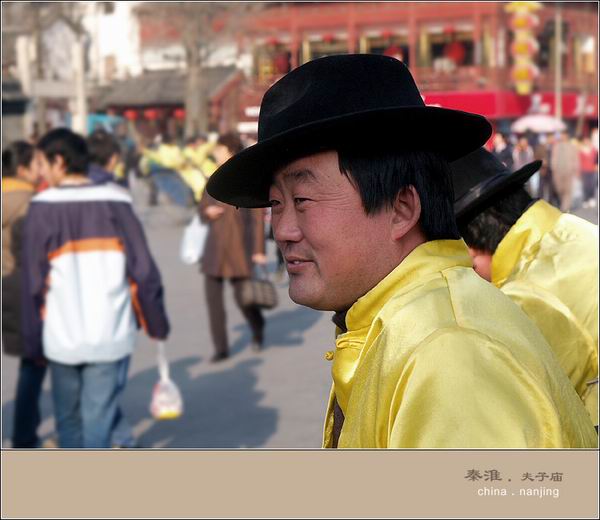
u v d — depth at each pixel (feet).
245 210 27.40
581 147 71.00
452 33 116.88
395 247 5.26
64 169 17.13
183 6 111.45
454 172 8.39
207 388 24.66
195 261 27.91
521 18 118.32
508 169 8.75
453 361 4.53
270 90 5.43
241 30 113.60
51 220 16.85
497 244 8.68
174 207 69.31
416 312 4.88
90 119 138.00
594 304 8.23
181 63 151.02
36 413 19.72
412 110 4.94
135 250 17.26
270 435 20.38
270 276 41.50
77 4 95.04
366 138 5.15
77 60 95.20
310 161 5.19
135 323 17.62
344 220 5.16
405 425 4.52
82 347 16.84
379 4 115.34
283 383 24.40
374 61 5.26
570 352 7.79
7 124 81.56
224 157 29.37
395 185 5.20
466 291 5.01
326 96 5.18
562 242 8.55
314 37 115.75
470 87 116.57
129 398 24.11
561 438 4.50
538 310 7.86
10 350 19.33
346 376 5.29
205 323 33.37
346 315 5.36
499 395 4.46
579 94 135.74
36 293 16.89
